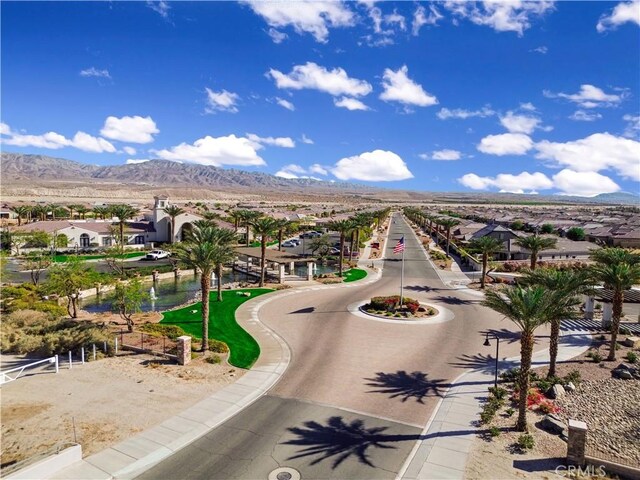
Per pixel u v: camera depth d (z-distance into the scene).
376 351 31.33
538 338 34.88
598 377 26.83
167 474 16.98
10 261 67.12
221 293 49.94
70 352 27.62
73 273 39.62
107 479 16.61
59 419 20.95
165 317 40.41
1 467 16.95
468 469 17.41
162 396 23.58
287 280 59.22
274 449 18.73
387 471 17.31
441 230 122.69
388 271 67.88
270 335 34.84
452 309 44.12
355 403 23.16
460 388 25.20
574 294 27.77
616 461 18.33
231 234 38.91
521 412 20.17
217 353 30.47
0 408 21.95
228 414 21.73
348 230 64.31
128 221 94.00
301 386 25.19
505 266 69.38
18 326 33.97
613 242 102.38
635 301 36.91
